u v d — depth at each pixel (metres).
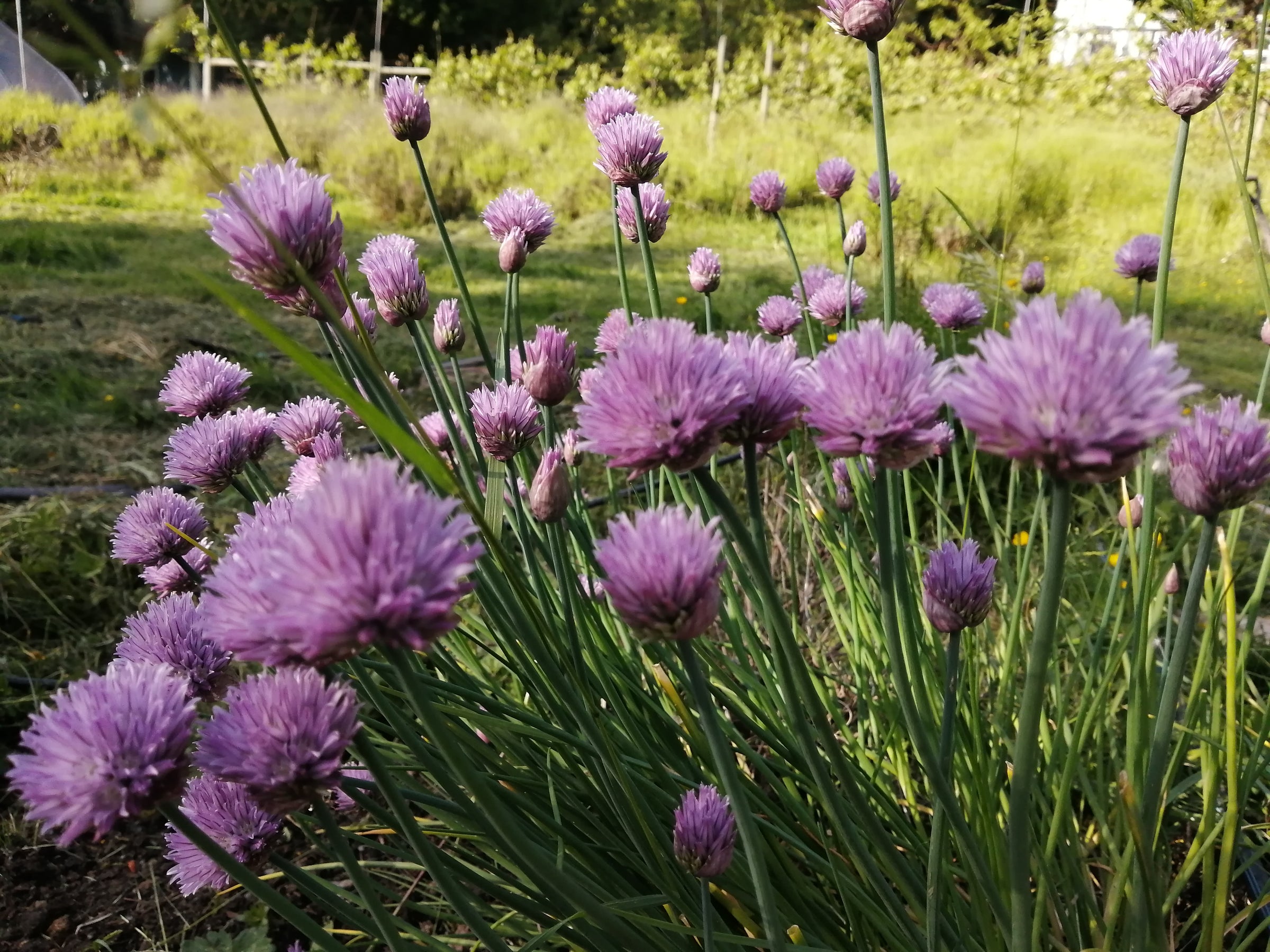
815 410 0.24
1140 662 0.37
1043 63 2.88
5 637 0.78
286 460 1.12
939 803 0.30
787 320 0.58
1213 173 2.53
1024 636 0.55
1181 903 0.48
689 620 0.23
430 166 3.04
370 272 0.40
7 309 1.66
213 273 2.04
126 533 0.41
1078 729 0.36
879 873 0.29
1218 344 1.59
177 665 0.30
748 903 0.37
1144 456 0.36
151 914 0.55
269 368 1.35
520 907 0.34
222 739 0.23
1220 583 0.42
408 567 0.19
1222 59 0.36
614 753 0.31
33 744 0.23
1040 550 0.72
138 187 3.14
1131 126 2.96
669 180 2.93
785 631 0.25
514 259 0.47
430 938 0.37
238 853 0.30
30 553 0.82
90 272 2.02
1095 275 1.96
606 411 0.23
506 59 4.18
